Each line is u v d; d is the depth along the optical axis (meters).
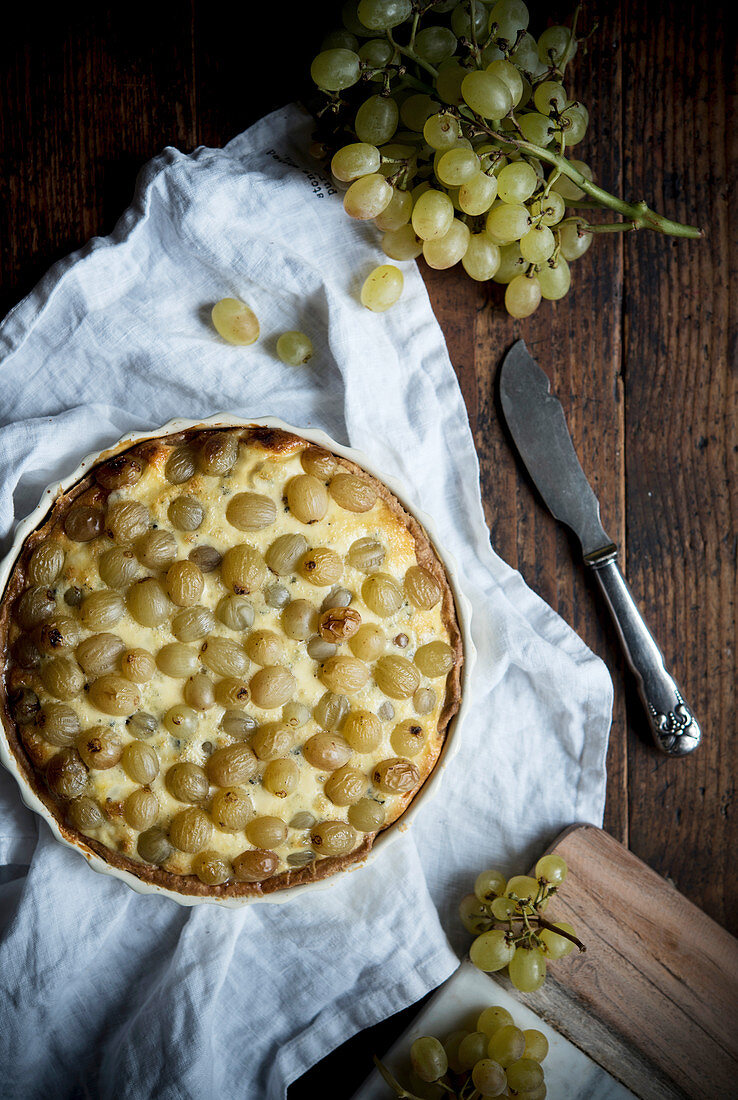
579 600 0.98
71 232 0.95
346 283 0.94
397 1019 0.95
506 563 0.97
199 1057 0.89
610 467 0.99
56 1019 0.91
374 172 0.89
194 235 0.92
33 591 0.84
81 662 0.83
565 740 0.96
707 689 0.99
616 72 0.98
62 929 0.89
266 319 0.95
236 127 0.96
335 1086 0.94
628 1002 0.92
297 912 0.92
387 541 0.86
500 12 0.90
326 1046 0.92
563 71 0.93
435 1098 0.91
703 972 0.93
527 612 0.96
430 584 0.86
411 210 0.92
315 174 0.94
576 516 0.97
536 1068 0.89
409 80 0.90
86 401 0.94
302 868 0.85
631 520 0.99
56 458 0.91
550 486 0.97
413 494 0.95
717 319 0.99
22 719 0.84
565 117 0.90
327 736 0.84
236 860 0.84
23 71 0.95
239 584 0.83
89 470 0.85
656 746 0.98
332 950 0.92
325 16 0.96
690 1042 0.92
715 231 0.98
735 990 0.93
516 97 0.89
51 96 0.95
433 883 0.96
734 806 0.98
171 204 0.92
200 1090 0.89
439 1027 0.92
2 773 0.90
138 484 0.84
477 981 0.92
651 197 0.98
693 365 0.99
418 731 0.85
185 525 0.84
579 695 0.95
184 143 0.96
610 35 0.97
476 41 0.90
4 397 0.93
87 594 0.83
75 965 0.89
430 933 0.92
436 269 0.95
